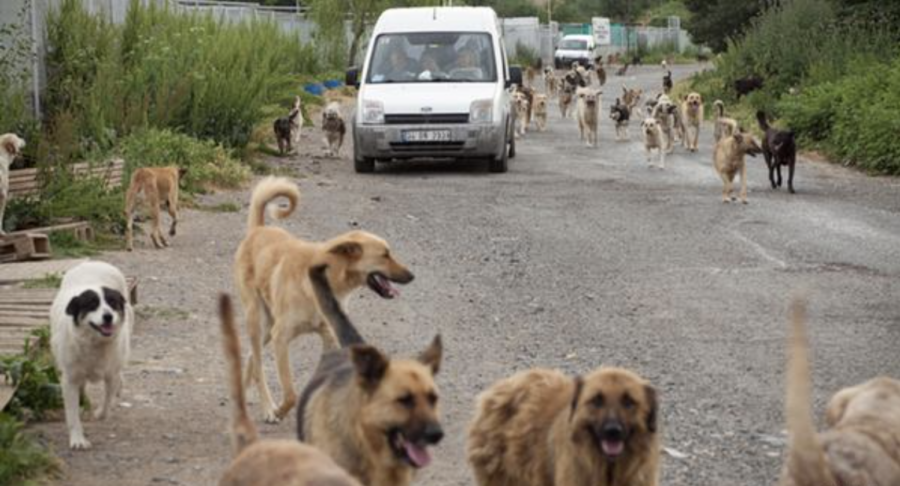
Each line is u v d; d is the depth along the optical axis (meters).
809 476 5.44
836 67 35.44
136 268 14.26
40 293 11.86
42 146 16.34
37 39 20.64
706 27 55.81
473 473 7.04
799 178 24.55
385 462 6.05
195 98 23.30
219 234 16.69
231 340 5.93
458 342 11.22
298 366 10.41
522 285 13.70
